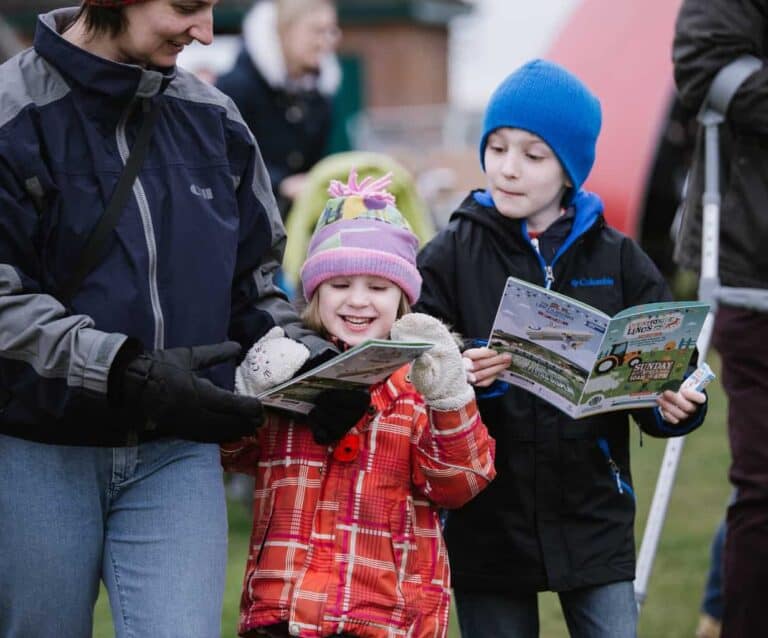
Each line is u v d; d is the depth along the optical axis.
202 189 4.51
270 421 4.76
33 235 4.27
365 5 40.28
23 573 4.34
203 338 4.43
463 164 24.09
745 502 5.83
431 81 42.38
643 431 5.30
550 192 5.21
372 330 4.88
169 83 4.43
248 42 9.95
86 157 4.32
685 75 6.07
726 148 6.12
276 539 4.66
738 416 5.90
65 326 4.12
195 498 4.46
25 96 4.28
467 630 5.29
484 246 5.28
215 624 4.43
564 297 4.62
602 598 5.18
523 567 5.15
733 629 5.88
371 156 9.03
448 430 4.53
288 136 10.10
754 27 5.93
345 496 4.65
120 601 4.40
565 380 4.82
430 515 4.78
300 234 9.02
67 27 4.50
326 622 4.52
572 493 5.15
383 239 4.84
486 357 4.85
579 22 17.70
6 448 4.33
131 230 4.32
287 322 4.81
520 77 5.20
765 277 6.08
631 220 16.19
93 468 4.38
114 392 4.10
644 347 4.77
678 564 8.58
